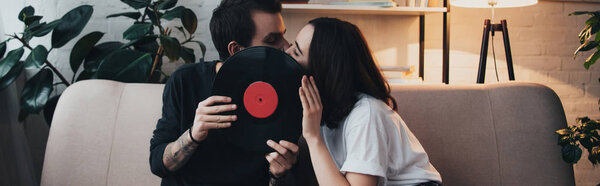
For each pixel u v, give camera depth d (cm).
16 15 215
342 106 96
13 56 177
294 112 91
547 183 138
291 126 91
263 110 90
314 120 89
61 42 184
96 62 192
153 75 201
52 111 191
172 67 228
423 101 142
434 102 143
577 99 250
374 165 88
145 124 141
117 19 222
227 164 99
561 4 244
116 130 140
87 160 138
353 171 88
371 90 99
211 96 89
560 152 141
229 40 110
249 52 89
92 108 142
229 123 89
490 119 143
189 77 108
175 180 106
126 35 186
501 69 242
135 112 142
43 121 219
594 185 253
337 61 95
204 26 225
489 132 141
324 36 95
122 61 173
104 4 221
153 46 203
